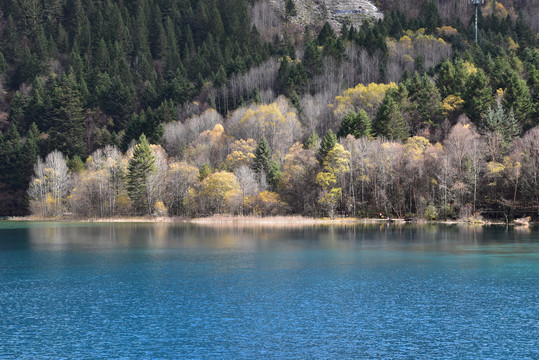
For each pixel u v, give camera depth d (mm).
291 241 92750
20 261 70688
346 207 137500
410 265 66188
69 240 96312
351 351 35844
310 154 144375
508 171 119438
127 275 60312
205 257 73812
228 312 44688
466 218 123188
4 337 38688
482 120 143125
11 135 199000
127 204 155125
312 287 53750
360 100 191000
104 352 35750
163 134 193750
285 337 38562
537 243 86938
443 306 46250
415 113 168125
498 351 35688
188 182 151125
